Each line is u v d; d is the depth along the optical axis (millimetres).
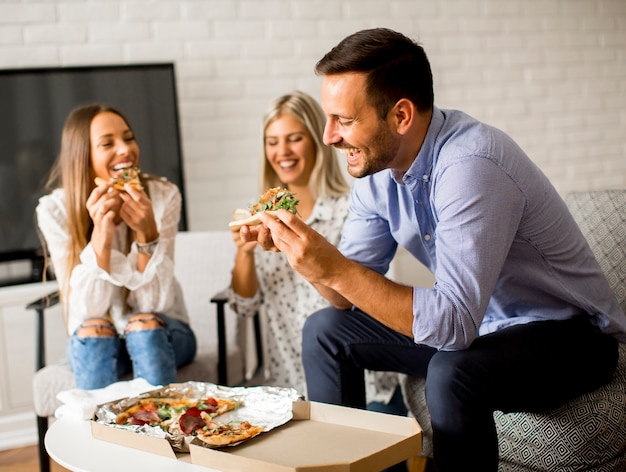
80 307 2381
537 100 4293
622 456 1879
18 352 3119
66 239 2539
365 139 1746
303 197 2676
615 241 2275
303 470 1433
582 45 4387
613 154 4492
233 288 2615
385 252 2139
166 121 3461
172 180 3482
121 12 3453
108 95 3371
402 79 1716
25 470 2812
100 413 1756
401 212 1979
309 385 2072
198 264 2941
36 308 2594
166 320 2471
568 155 4391
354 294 1732
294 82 3734
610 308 1931
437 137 1806
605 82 4453
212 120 3619
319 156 2621
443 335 1692
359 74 1699
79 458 1597
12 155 3254
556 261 1862
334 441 1621
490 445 1710
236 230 2537
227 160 3654
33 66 3340
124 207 2402
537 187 1788
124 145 2531
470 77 4125
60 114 3311
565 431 1841
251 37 3658
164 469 1527
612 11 4449
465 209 1687
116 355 2336
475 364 1697
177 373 2461
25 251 3281
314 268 1723
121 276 2402
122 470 1528
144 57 3498
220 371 2520
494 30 4164
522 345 1758
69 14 3381
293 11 3717
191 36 3564
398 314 1707
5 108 3238
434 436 1717
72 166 2525
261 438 1648
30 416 3139
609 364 1889
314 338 2039
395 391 2662
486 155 1724
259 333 2842
